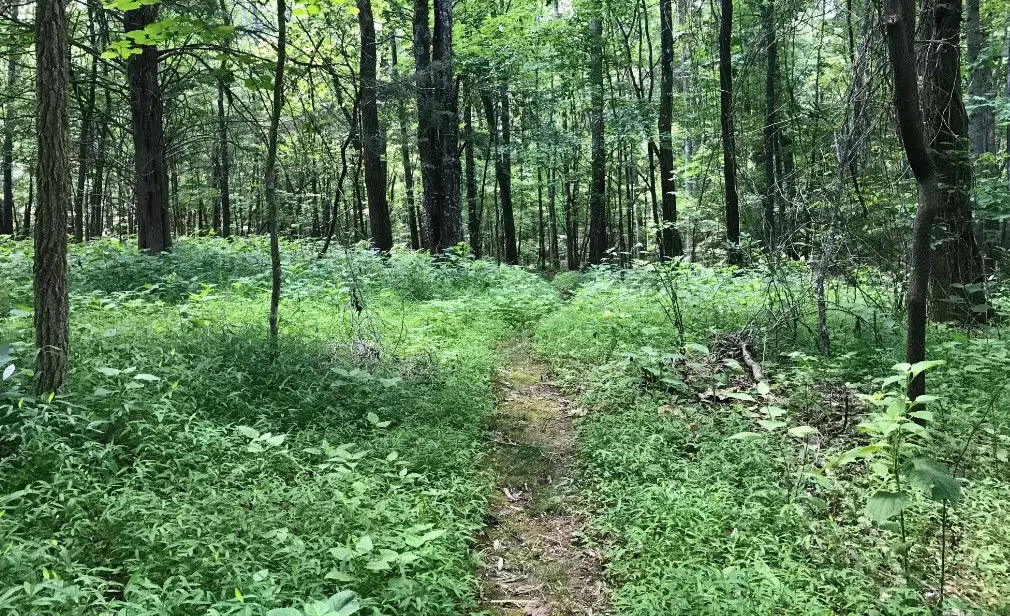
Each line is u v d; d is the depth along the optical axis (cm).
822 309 668
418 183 3011
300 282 1039
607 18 2028
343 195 1160
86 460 395
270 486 409
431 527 361
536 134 2247
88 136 1591
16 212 3397
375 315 888
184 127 1556
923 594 339
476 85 2162
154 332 699
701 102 1680
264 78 692
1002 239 1113
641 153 2561
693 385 646
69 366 515
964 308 786
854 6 702
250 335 708
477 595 364
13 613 251
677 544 381
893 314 742
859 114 591
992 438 477
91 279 1057
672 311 898
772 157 854
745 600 314
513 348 890
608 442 534
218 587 305
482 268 1347
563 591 370
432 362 719
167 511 355
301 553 333
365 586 326
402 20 1783
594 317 897
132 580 282
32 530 331
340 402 569
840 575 345
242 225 3453
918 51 614
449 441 519
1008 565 348
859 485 447
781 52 1105
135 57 1231
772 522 402
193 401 503
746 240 928
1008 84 1472
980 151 1409
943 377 591
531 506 473
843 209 691
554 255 3053
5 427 410
